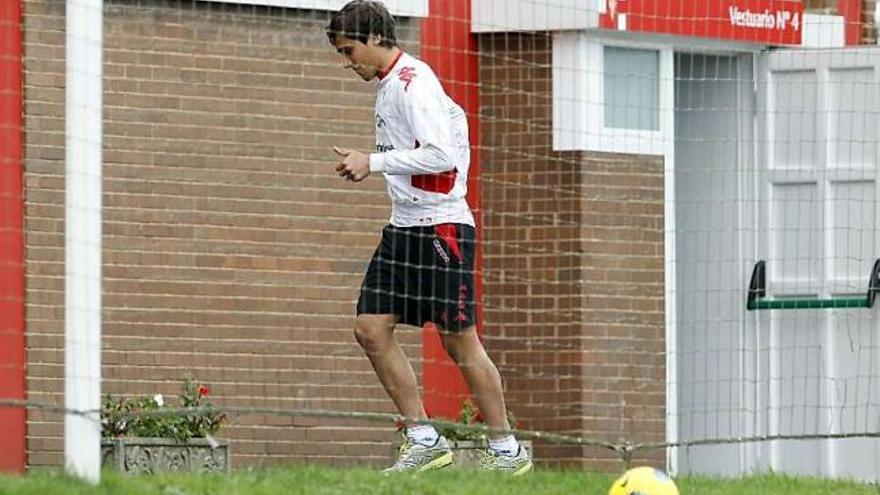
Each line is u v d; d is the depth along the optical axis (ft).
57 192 180.14
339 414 151.53
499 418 160.25
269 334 189.98
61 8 180.45
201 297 187.21
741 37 213.05
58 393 179.83
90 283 136.77
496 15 203.10
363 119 193.88
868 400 214.48
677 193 224.33
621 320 205.77
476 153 205.05
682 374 222.48
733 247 220.84
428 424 158.20
